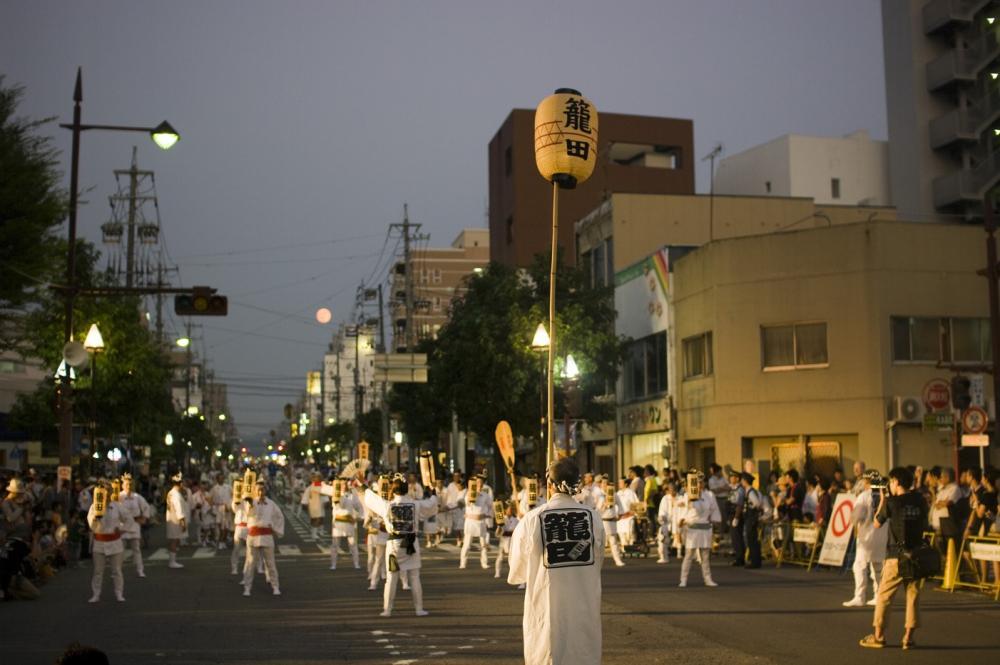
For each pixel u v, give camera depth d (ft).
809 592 57.11
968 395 64.95
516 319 115.44
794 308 101.24
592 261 148.25
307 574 71.77
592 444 146.20
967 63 170.09
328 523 140.87
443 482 106.01
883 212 149.07
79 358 81.20
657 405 120.16
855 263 98.78
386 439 188.96
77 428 140.05
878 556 50.49
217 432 492.54
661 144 216.95
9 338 84.48
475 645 40.50
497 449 131.03
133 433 151.53
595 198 209.15
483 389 118.83
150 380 133.80
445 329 134.51
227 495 100.73
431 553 90.17
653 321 121.90
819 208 147.02
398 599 56.18
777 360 102.47
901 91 177.68
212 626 46.19
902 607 51.08
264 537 58.65
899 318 98.22
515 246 205.46
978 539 55.88
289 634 43.60
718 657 37.09
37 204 72.90
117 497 58.59
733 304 104.47
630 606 51.34
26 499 68.95
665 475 85.56
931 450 97.50
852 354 98.32
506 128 214.48
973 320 99.81
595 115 47.14
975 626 44.45
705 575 60.13
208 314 83.20
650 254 131.34
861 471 66.59
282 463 424.46
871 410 96.94
